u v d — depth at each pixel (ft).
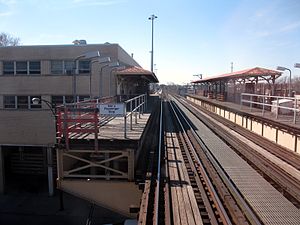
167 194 27.94
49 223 64.59
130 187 37.42
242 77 96.07
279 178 31.68
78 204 73.97
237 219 22.90
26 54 82.38
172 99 212.84
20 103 83.15
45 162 89.30
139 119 57.67
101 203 37.88
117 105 37.65
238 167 37.19
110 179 38.09
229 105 89.51
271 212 24.66
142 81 133.90
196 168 36.65
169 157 41.93
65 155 38.01
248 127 66.33
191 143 51.24
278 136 50.52
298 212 24.71
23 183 86.02
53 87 82.12
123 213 37.83
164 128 69.21
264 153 43.34
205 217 24.02
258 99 87.40
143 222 22.71
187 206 25.59
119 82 85.81
